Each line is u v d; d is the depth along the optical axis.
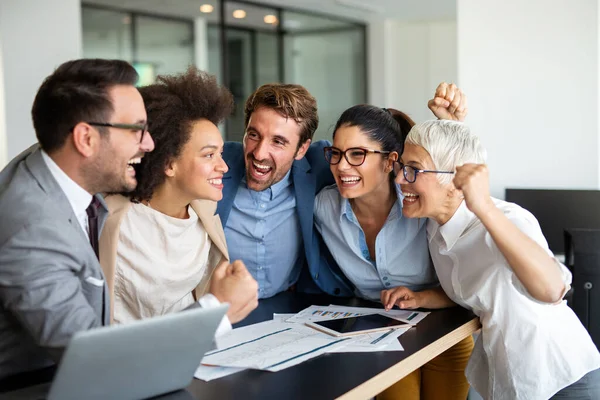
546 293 1.67
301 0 8.02
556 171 4.31
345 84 9.52
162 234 1.79
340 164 2.03
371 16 9.25
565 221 3.75
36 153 1.43
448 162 1.82
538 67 4.31
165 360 1.26
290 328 1.84
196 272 1.87
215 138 1.73
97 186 1.44
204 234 1.91
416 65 9.69
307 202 2.25
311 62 8.95
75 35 4.75
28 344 1.44
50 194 1.38
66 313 1.30
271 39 8.38
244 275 1.50
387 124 2.05
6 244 1.30
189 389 1.39
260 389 1.39
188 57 7.58
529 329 1.84
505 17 4.38
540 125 4.33
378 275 2.21
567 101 4.24
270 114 2.09
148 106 1.70
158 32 7.32
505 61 4.41
